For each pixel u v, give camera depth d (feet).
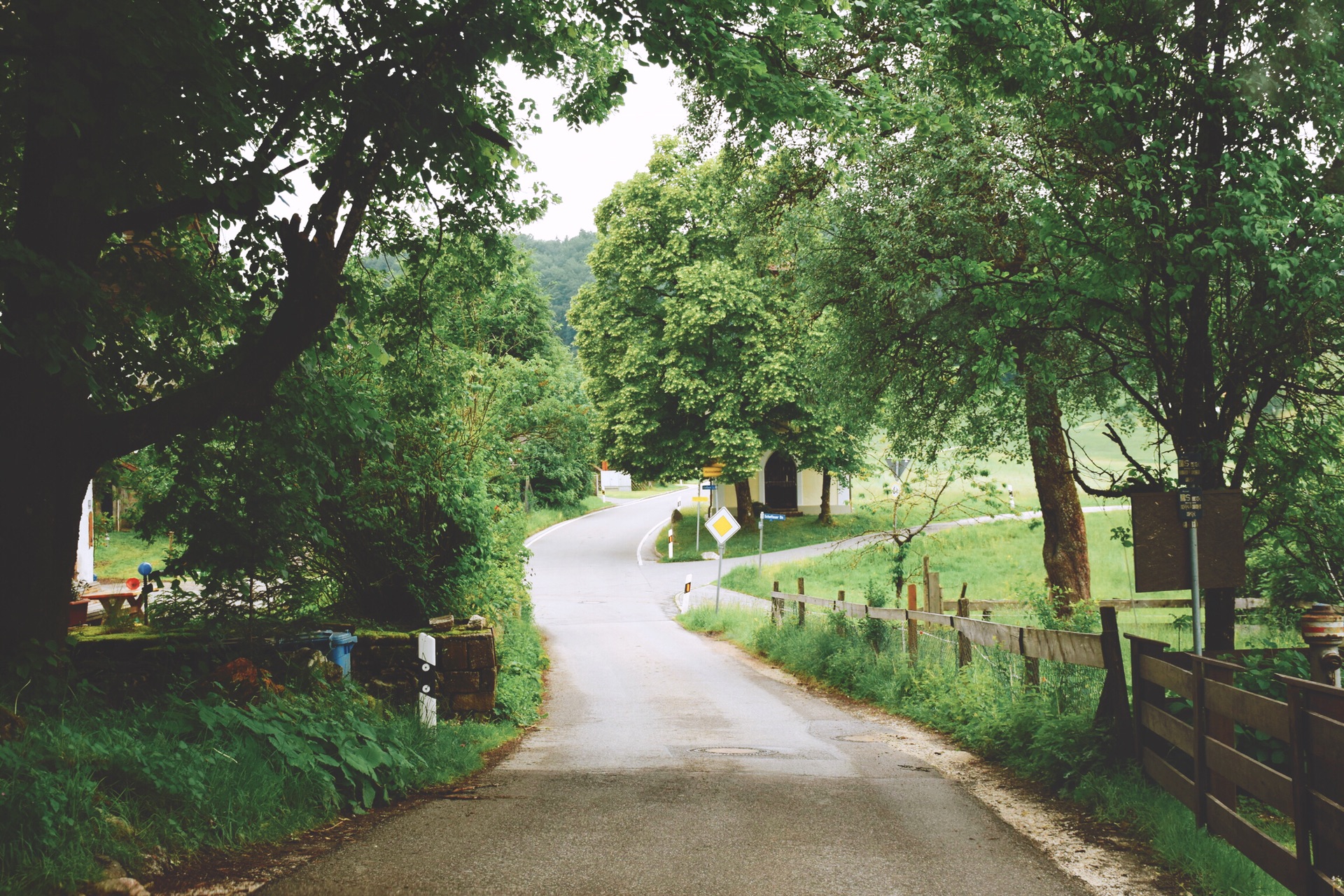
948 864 16.62
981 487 61.87
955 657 41.29
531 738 34.40
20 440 23.11
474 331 43.52
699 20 27.04
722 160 59.00
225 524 30.17
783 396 126.82
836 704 44.06
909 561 106.73
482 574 42.01
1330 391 30.58
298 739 20.56
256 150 26.91
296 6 30.37
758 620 73.56
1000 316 34.94
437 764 25.11
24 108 22.06
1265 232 25.12
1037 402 48.70
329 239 27.20
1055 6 30.60
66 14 20.11
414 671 35.60
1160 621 61.98
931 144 45.62
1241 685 20.86
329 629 31.27
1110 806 20.39
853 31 35.99
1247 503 31.55
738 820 19.57
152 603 31.94
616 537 169.37
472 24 28.53
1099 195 28.91
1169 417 30.17
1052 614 50.85
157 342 31.53
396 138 27.99
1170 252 26.76
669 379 131.13
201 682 24.03
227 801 17.13
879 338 52.60
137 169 23.11
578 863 16.08
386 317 37.04
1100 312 29.71
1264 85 26.58
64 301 21.74
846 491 172.96
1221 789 17.65
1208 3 27.55
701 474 139.44
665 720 39.42
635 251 137.90
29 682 21.02
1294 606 41.29
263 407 26.48
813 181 57.77
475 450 42.37
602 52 33.22
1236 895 14.94
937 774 26.43
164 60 21.40
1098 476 36.24
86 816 14.69
